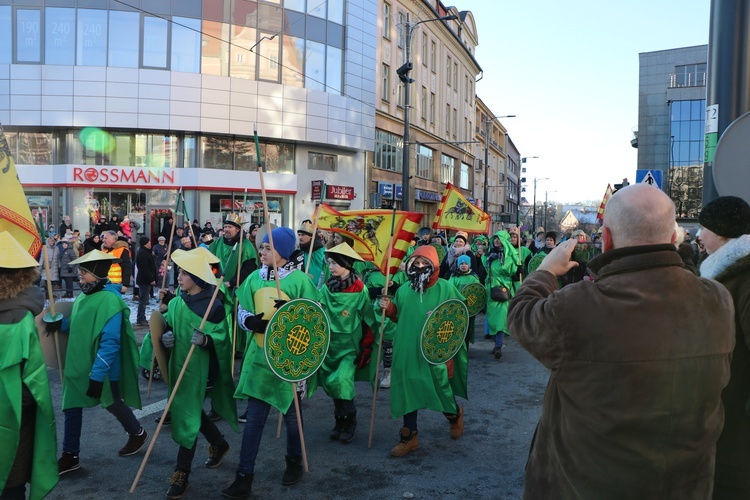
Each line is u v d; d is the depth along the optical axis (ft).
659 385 6.37
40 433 10.82
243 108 86.17
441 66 144.05
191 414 14.67
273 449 17.65
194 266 15.20
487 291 32.22
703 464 6.63
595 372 6.58
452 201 35.12
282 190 91.30
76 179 80.38
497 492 14.87
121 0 80.33
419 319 17.47
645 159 216.33
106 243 36.11
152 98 81.56
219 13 84.69
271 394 14.48
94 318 15.38
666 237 6.88
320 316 14.99
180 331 15.15
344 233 21.58
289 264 15.34
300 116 90.89
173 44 82.69
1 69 78.84
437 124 141.59
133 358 16.20
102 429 18.95
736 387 8.66
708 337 6.56
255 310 14.79
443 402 17.66
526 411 21.50
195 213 84.64
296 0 90.79
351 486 15.12
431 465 16.56
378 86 110.32
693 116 205.57
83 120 80.07
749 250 8.64
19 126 80.48
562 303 6.91
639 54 216.95
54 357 15.92
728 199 10.06
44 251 15.51
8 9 78.79
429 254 17.67
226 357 15.64
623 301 6.58
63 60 79.82
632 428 6.39
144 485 14.97
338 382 17.84
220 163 87.10
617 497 6.47
